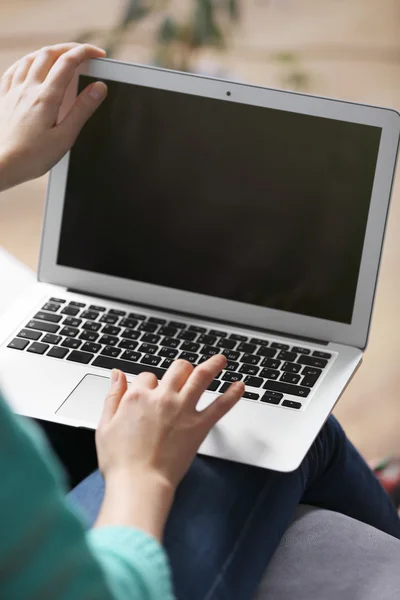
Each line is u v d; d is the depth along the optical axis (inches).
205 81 37.4
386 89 99.4
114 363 35.4
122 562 20.7
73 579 15.9
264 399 33.5
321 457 36.3
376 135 36.3
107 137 38.5
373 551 32.3
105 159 38.8
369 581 30.9
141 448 26.3
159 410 27.2
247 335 37.8
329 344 37.5
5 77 38.0
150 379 29.2
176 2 89.7
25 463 15.2
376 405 75.6
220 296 38.6
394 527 40.9
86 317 38.1
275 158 37.3
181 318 38.6
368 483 39.8
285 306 38.1
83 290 39.9
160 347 36.5
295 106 36.8
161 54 91.1
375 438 72.2
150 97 37.9
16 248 87.8
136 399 27.8
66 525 15.9
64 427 37.1
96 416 32.9
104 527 22.7
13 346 35.9
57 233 39.7
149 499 24.7
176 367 29.0
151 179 38.5
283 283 38.0
